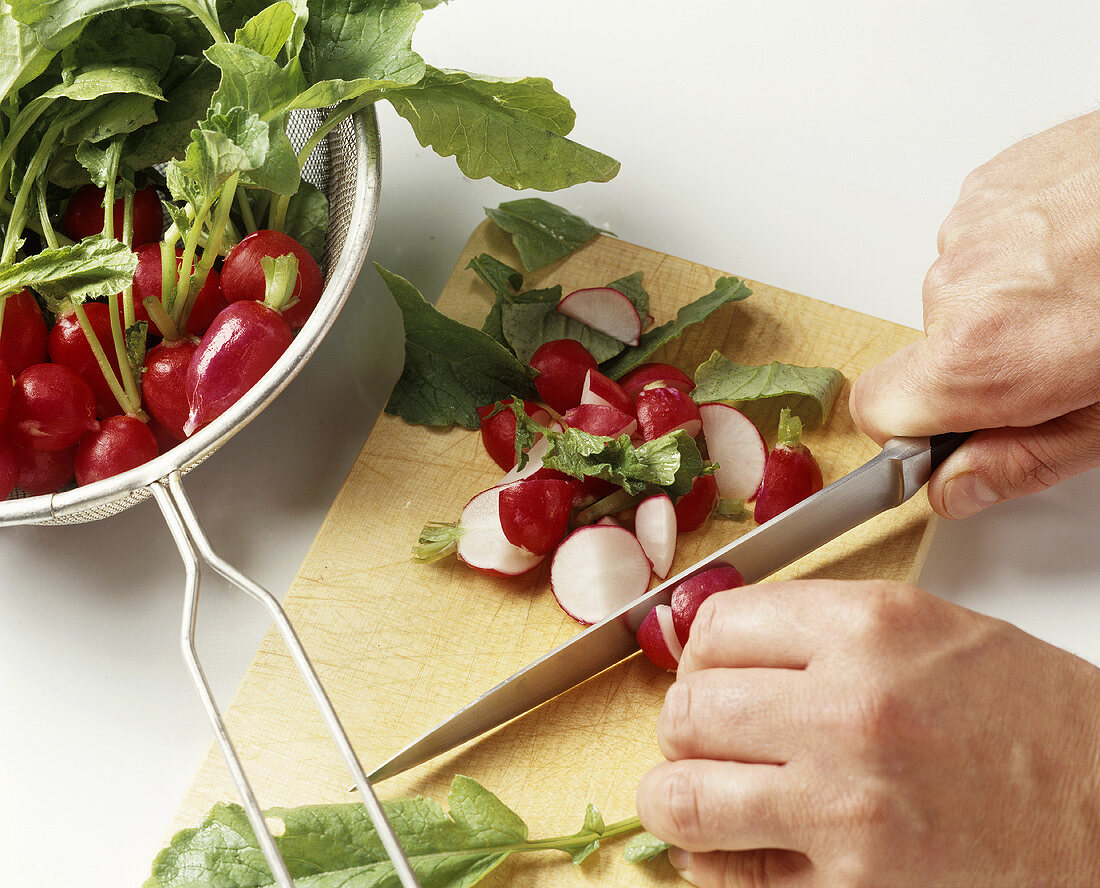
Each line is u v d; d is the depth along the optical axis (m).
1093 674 0.76
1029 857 0.70
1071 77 1.29
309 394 1.10
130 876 0.90
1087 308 0.85
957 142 1.26
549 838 0.84
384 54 0.94
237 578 0.77
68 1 0.89
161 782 0.93
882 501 0.93
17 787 0.93
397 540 0.99
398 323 1.15
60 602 1.00
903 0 1.36
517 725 0.90
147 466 0.82
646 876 0.82
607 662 0.91
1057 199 0.92
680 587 0.88
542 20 1.37
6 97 0.93
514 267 1.14
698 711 0.75
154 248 0.97
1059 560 0.99
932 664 0.72
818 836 0.70
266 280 0.93
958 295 0.91
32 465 0.93
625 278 1.10
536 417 1.02
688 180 1.25
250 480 1.06
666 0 1.38
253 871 0.78
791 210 1.23
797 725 0.71
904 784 0.69
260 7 1.01
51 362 0.95
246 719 0.91
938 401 0.89
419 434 1.04
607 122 1.30
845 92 1.31
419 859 0.79
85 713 0.96
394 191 1.24
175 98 1.00
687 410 0.98
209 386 0.88
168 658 0.98
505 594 0.97
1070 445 0.89
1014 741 0.71
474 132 1.04
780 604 0.76
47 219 0.97
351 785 0.88
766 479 0.97
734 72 1.34
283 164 0.86
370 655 0.94
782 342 1.09
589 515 0.98
